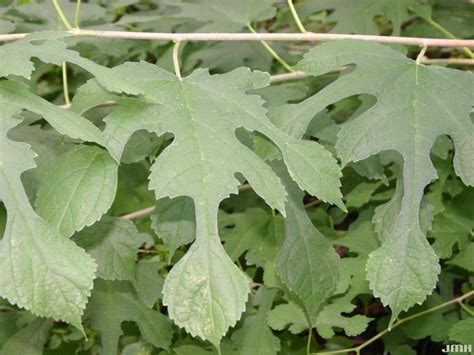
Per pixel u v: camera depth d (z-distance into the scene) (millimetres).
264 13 677
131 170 742
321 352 598
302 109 438
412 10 786
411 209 397
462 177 408
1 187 354
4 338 621
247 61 799
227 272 354
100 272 500
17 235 346
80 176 384
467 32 769
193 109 409
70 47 777
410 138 411
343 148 414
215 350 583
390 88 435
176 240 511
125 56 831
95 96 422
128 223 512
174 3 724
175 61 478
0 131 373
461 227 616
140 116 406
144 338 622
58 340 648
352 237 612
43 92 882
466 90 433
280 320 573
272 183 381
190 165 377
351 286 584
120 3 788
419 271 390
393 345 647
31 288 340
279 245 622
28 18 759
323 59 465
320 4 773
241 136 501
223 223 634
